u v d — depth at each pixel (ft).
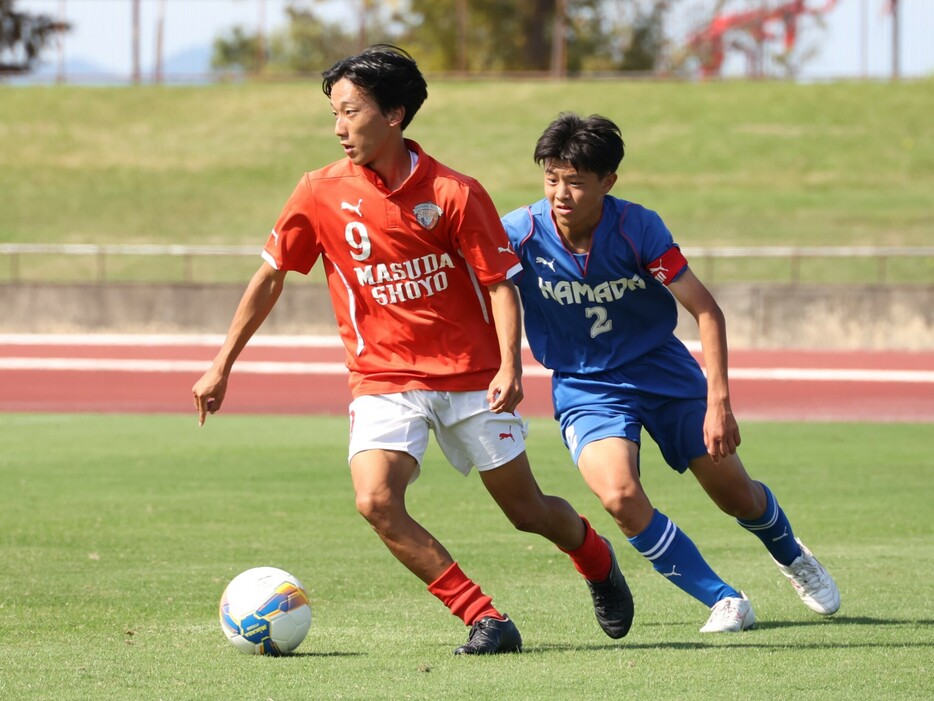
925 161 421.59
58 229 374.63
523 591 71.41
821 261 318.45
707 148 435.94
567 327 60.59
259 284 55.83
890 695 46.14
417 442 54.24
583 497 107.96
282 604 54.29
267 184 417.28
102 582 74.08
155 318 290.35
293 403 192.54
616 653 54.19
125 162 435.94
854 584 72.38
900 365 236.43
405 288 53.57
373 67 51.60
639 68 585.22
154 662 52.75
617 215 58.49
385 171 53.11
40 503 103.91
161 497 107.04
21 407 186.91
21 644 57.41
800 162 423.23
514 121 464.24
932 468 124.16
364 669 50.96
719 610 59.57
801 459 130.41
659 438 61.52
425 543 53.93
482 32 586.45
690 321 272.10
